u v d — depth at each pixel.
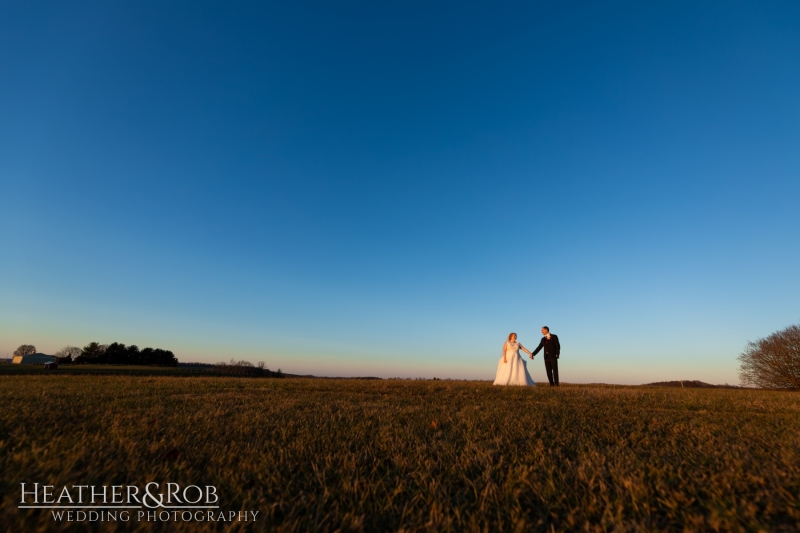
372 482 2.91
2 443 3.50
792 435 4.07
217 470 3.09
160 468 3.07
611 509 2.42
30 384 10.05
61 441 3.67
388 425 4.82
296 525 2.22
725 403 7.32
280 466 3.19
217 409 6.01
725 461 3.19
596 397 8.44
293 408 6.33
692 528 2.15
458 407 6.75
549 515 2.45
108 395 7.54
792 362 20.67
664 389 11.34
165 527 2.18
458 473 3.10
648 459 3.35
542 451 3.61
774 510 2.31
